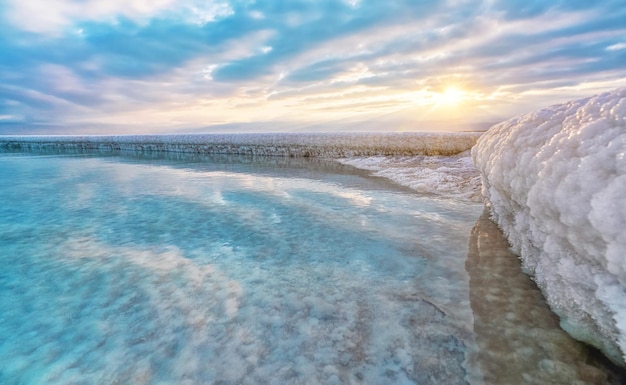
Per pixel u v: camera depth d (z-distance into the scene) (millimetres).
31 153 19484
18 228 4043
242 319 2068
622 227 1228
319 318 2062
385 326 1958
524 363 1589
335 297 2311
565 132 1783
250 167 10867
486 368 1585
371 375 1590
